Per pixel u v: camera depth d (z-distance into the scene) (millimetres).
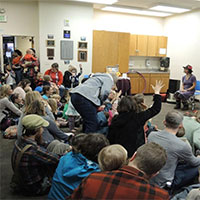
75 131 4016
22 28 7039
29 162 1998
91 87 2965
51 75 6375
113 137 2414
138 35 8555
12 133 3742
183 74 8516
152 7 7422
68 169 1727
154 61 9570
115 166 1354
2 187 2371
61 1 6926
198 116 3139
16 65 6516
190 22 8008
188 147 2061
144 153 1216
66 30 7156
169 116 2100
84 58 7527
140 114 2344
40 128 2043
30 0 6762
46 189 2211
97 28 8305
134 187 1004
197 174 2369
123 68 8312
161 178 2105
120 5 7527
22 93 4613
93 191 1014
